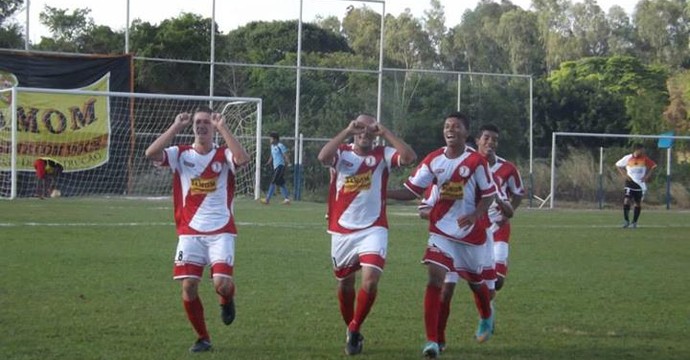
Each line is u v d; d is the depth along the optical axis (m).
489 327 8.20
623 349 8.03
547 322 9.28
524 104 38.25
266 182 31.39
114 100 28.61
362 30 62.94
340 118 35.56
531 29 72.19
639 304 10.52
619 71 58.22
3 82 27.36
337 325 8.75
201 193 7.49
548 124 44.81
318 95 37.47
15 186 25.59
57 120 27.73
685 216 27.25
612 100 45.88
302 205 26.30
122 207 22.97
